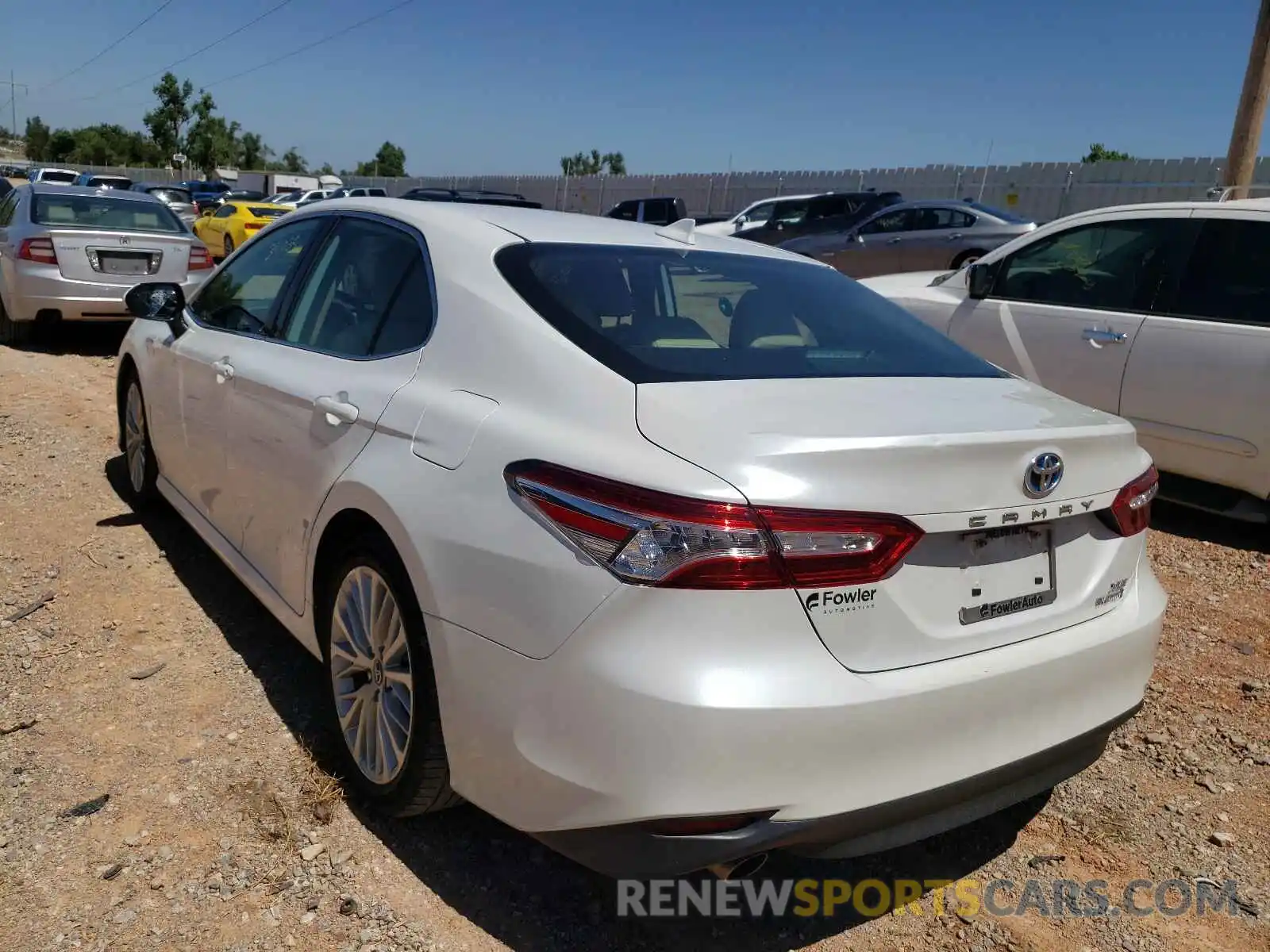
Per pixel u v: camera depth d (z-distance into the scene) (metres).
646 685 1.93
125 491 5.33
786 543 1.95
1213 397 5.27
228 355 3.64
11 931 2.28
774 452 2.00
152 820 2.67
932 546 2.16
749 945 2.43
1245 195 5.83
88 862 2.51
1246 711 3.63
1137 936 2.53
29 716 3.14
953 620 2.20
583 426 2.21
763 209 19.81
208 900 2.41
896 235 15.46
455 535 2.28
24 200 9.62
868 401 2.35
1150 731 3.51
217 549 3.77
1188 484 5.57
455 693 2.28
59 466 5.68
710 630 1.94
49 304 9.04
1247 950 2.49
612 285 2.76
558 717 2.05
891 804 2.08
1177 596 4.69
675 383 2.30
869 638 2.07
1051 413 2.52
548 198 37.62
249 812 2.73
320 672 3.51
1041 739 2.34
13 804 2.71
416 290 2.89
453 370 2.58
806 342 2.79
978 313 6.50
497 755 2.19
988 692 2.20
